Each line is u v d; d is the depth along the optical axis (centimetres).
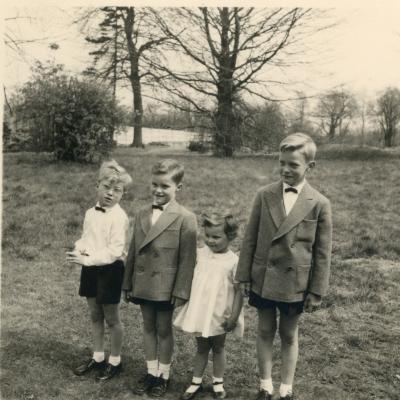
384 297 402
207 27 1472
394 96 1457
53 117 1095
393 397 256
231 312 252
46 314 366
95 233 273
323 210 241
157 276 256
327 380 273
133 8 1441
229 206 739
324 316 364
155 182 263
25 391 258
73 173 983
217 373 254
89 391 260
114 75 1523
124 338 328
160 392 256
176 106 1589
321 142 1540
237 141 1578
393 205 751
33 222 639
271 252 240
